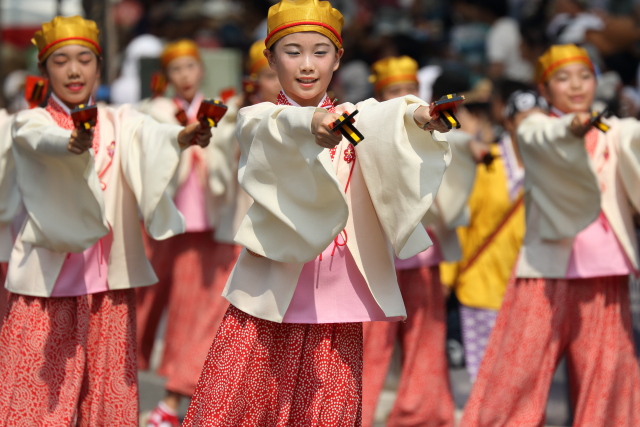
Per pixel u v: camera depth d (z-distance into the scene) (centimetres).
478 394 1455
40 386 1245
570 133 1321
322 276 1105
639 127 1391
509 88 1980
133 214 1284
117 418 1280
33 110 1267
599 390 1398
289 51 1094
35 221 1220
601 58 2677
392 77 1739
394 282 1119
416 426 1631
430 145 1027
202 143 1220
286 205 1064
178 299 1970
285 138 1030
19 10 3469
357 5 3572
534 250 1423
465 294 1862
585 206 1360
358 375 1136
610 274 1392
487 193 1842
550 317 1409
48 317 1255
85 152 1161
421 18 3400
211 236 1947
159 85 2019
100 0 2289
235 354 1116
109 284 1266
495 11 3225
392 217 1057
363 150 1056
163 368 1998
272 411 1127
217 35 3353
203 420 1100
